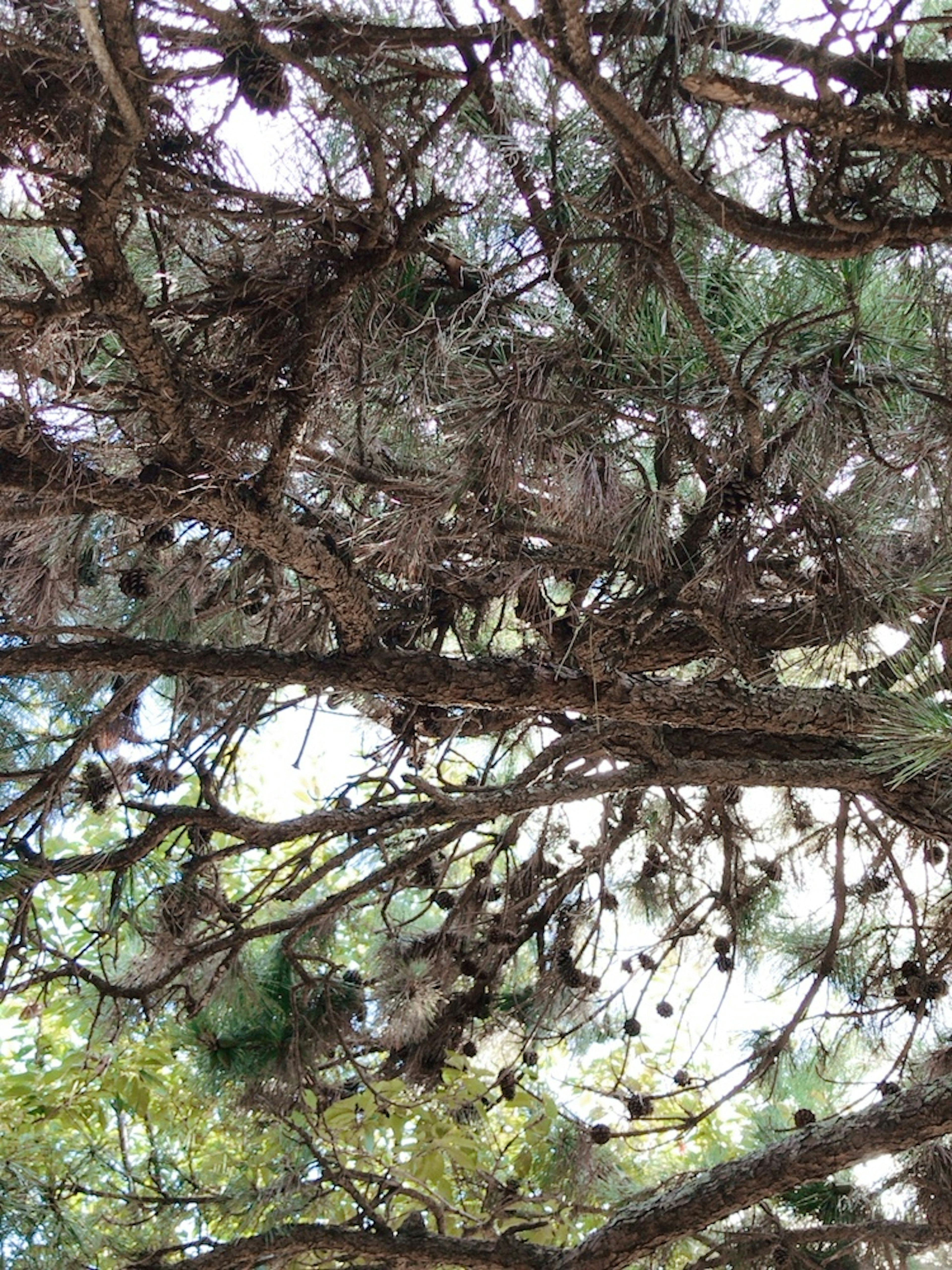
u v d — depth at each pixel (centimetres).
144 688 344
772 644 341
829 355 251
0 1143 460
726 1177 362
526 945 529
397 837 511
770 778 379
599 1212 405
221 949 387
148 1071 518
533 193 238
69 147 203
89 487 252
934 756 266
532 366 253
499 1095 520
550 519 286
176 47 191
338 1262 401
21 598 331
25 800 334
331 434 279
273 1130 451
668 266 221
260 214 211
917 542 299
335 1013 440
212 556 338
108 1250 426
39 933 349
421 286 263
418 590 332
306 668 310
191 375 229
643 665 346
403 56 212
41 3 189
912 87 200
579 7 164
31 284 231
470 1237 423
